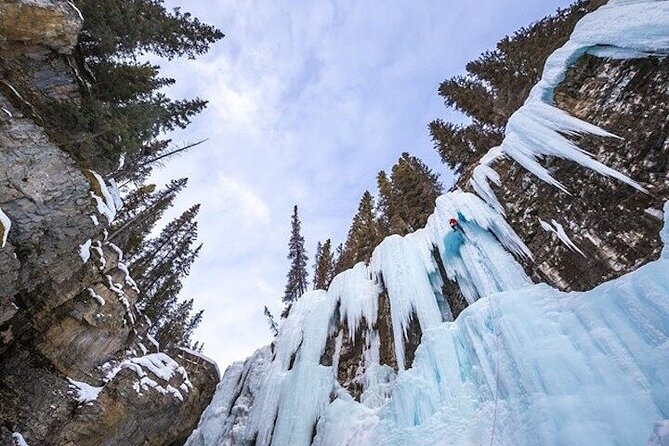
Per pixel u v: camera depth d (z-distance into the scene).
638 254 5.29
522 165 8.59
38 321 11.13
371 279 11.61
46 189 8.69
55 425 10.87
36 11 9.69
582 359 4.52
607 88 7.18
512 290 6.59
